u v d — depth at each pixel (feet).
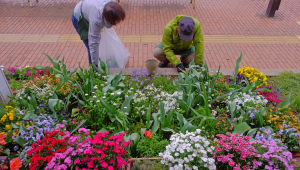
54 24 19.93
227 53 16.49
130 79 11.17
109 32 12.21
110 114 8.30
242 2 25.94
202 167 6.43
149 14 22.56
